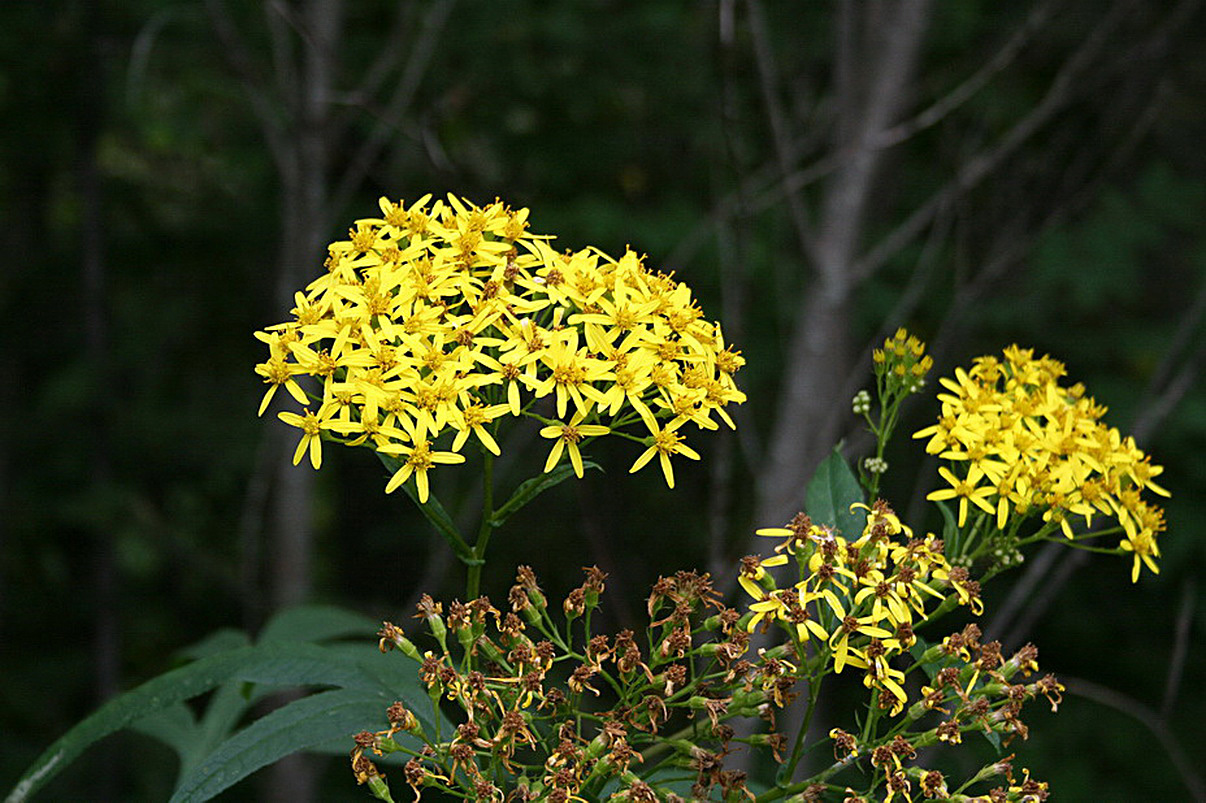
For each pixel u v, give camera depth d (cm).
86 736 255
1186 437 631
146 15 679
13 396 888
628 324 250
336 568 1027
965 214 441
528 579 250
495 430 249
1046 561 366
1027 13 603
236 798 750
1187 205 677
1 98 796
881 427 282
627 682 242
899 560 241
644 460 243
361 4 727
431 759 231
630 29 740
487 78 727
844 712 649
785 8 580
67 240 941
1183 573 670
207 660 264
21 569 921
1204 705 698
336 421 236
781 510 379
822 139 512
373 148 536
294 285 515
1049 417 281
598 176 791
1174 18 454
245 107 785
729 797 228
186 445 898
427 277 251
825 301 428
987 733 235
